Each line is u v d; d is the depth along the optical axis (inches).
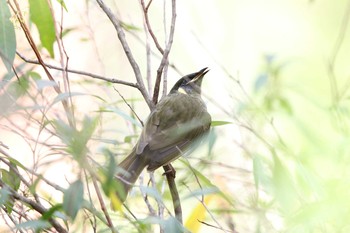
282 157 328.8
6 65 312.7
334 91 334.6
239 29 655.8
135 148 353.1
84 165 259.8
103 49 533.0
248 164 382.3
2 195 279.1
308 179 290.0
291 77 484.7
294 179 301.0
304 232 279.0
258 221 288.4
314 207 273.7
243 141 331.6
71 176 451.2
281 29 692.7
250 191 314.3
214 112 442.0
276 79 360.2
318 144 302.4
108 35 548.1
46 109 315.0
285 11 703.7
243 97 382.3
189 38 520.1
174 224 273.9
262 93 354.6
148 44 369.4
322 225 284.2
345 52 625.9
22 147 498.0
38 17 340.5
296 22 699.4
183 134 368.2
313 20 698.8
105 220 300.2
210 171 356.2
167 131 363.9
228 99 447.5
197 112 385.1
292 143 332.5
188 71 511.8
